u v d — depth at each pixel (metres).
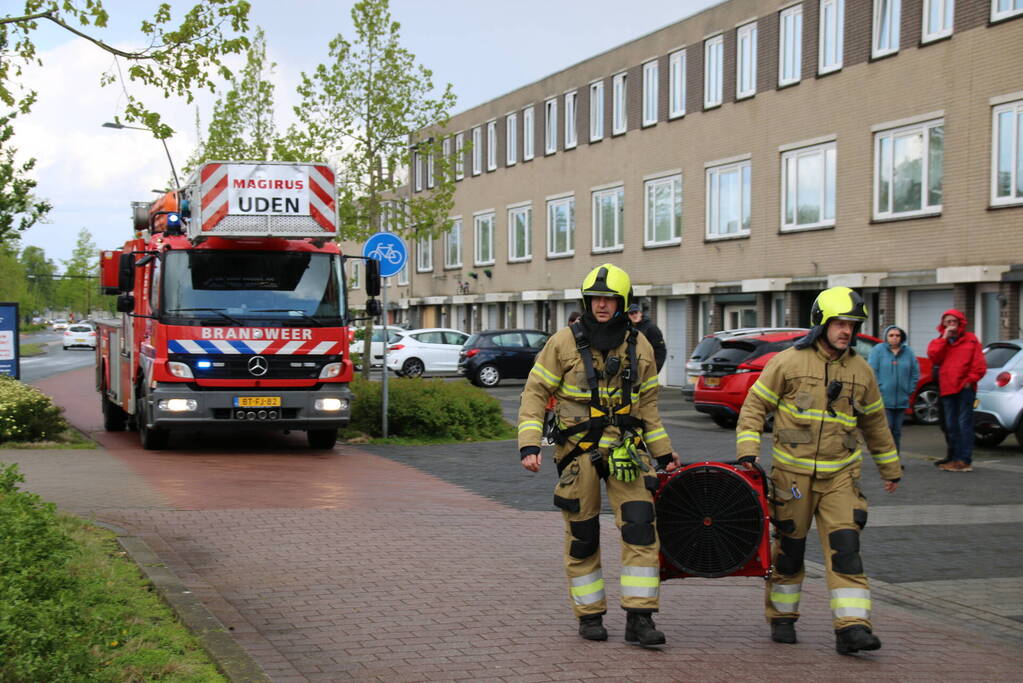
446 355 34.19
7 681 3.99
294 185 13.26
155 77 8.27
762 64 27.39
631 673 5.08
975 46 21.14
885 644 5.84
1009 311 20.34
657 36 31.94
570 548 5.64
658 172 31.97
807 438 5.60
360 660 5.23
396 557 7.59
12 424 14.03
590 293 5.52
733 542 5.59
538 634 5.74
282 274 13.51
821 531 5.64
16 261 87.38
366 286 14.42
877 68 23.62
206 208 12.94
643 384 5.68
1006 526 9.50
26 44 8.36
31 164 14.05
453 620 5.98
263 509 9.31
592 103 35.84
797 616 5.77
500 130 42.34
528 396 5.65
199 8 8.14
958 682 5.18
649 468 5.58
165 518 8.73
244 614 6.05
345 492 10.58
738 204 28.50
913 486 11.80
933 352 13.08
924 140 22.44
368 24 25.28
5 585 4.48
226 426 13.38
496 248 43.00
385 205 26.33
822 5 25.36
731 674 5.11
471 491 11.07
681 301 31.39
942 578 7.64
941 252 21.91
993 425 14.92
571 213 37.28
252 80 34.00
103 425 19.00
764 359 16.94
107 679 4.39
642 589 5.47
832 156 25.08
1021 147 20.23
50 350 73.12
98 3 8.02
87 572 6.20
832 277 24.48
